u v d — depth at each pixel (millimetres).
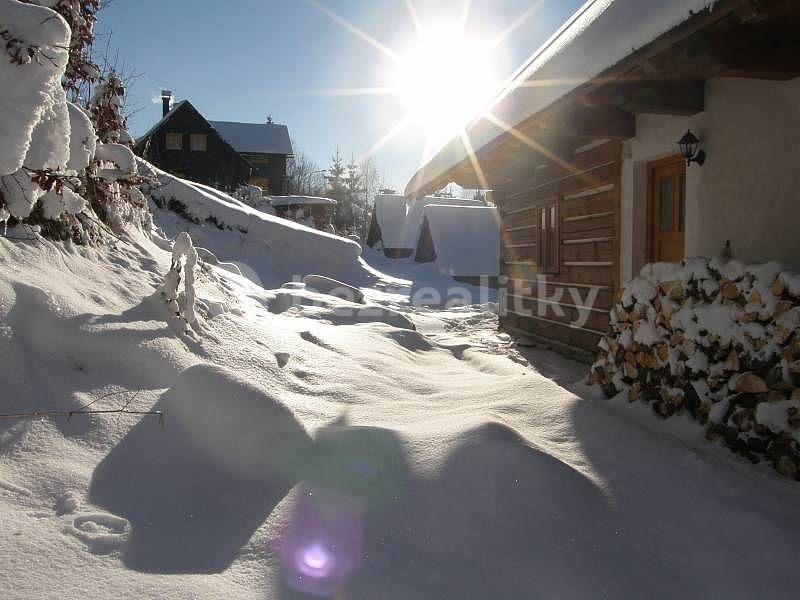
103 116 6301
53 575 1880
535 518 2500
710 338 3957
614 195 6625
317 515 2395
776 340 3488
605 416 3809
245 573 2047
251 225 16062
